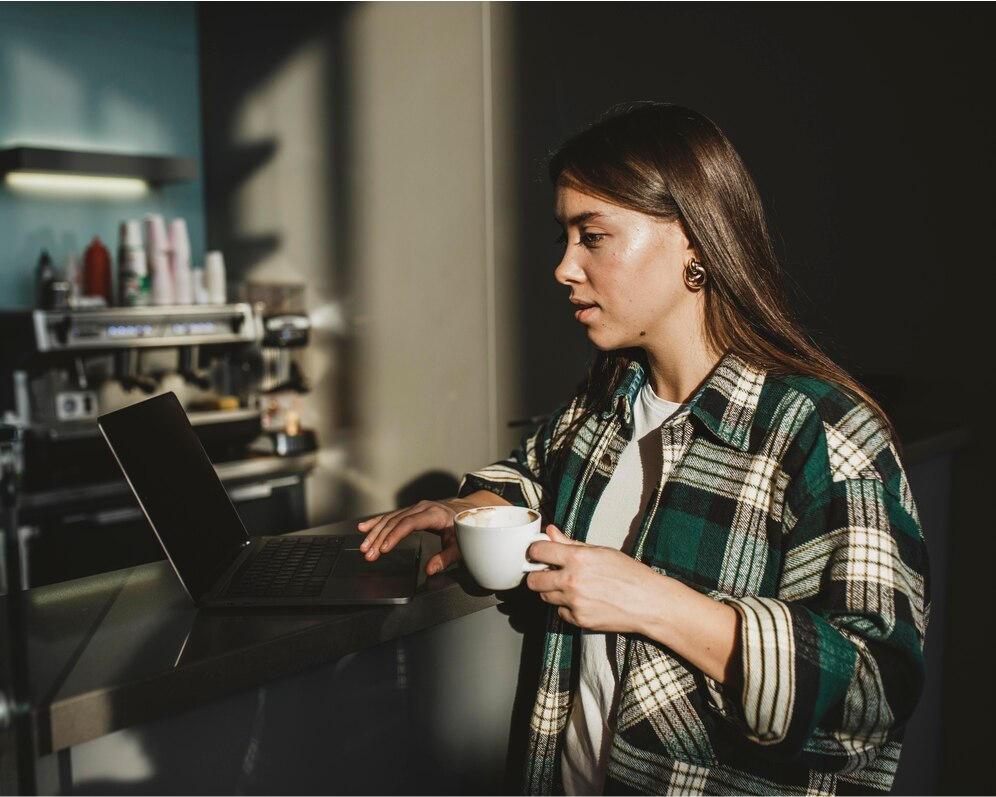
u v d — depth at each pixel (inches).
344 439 132.7
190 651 32.8
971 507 75.2
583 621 32.2
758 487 34.6
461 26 110.6
